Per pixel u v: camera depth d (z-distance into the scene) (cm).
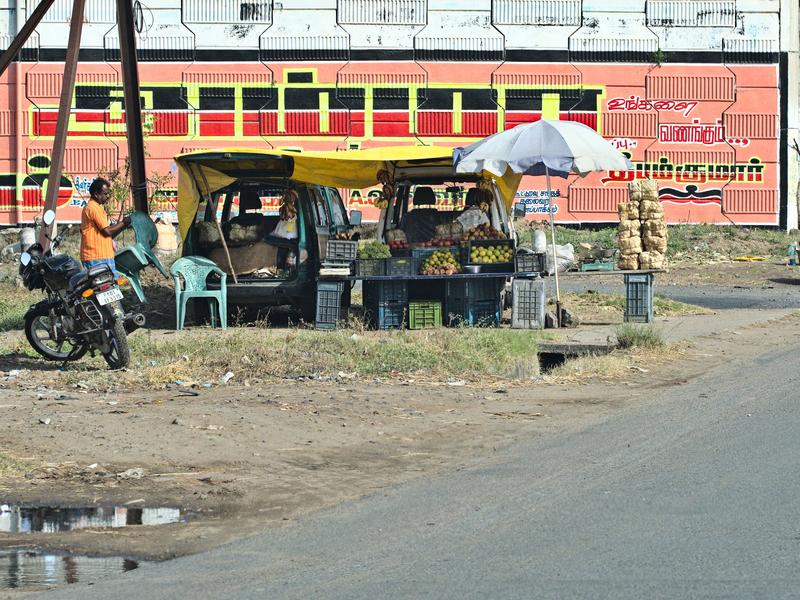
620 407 2080
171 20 6950
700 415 1977
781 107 7138
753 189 7131
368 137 7031
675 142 7112
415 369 2448
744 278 5366
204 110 6981
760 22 7106
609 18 7081
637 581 1067
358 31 7000
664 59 7088
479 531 1261
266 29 6988
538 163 3058
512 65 7056
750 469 1548
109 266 2691
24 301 3859
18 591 1075
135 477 1538
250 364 2425
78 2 3438
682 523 1275
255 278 3216
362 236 6519
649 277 3362
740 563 1121
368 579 1090
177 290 3120
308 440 1777
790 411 2000
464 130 7062
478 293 3195
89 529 1296
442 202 3400
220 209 3431
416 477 1552
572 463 1611
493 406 2084
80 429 1816
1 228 6925
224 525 1315
